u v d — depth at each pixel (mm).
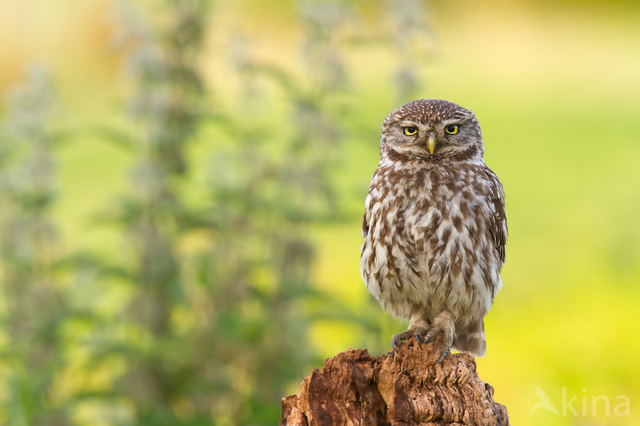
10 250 11102
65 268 11047
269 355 11094
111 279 11219
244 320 10703
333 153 11211
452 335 8320
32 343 10820
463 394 6613
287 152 11188
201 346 11211
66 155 27172
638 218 21922
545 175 28109
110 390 11109
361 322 10484
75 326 12078
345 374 6613
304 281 11195
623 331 15875
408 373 6652
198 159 14352
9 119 11172
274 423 10648
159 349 10484
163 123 11227
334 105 11273
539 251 21438
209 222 11195
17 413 10102
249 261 11359
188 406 11633
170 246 11320
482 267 8398
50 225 11383
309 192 11062
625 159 29453
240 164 11445
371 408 6637
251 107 11711
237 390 11453
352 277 18609
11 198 11141
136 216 11188
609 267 19562
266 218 11297
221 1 12469
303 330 11242
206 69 13445
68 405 10633
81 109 27766
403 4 10930
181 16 11578
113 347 10641
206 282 11078
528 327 16703
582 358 15023
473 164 8578
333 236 21266
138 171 11055
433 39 11102
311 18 11055
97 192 23156
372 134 11164
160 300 11352
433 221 8289
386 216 8492
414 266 8438
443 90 39188
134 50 11172
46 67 11211
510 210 24750
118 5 10969
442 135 8375
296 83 11602
